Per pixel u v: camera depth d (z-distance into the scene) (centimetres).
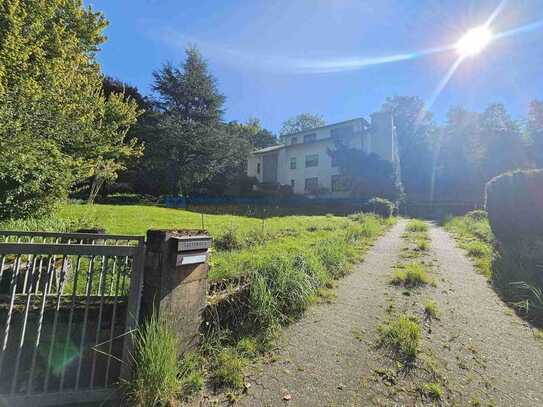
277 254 533
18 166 529
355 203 2034
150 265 245
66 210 1007
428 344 307
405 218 1917
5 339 228
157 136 2419
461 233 1009
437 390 238
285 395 233
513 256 577
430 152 3039
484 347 301
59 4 775
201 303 281
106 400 222
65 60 770
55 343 252
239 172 3067
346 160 2303
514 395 233
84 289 381
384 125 2392
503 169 2633
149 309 242
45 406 219
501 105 3177
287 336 325
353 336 324
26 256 362
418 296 438
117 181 2325
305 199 2381
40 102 596
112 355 243
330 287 473
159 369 222
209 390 237
